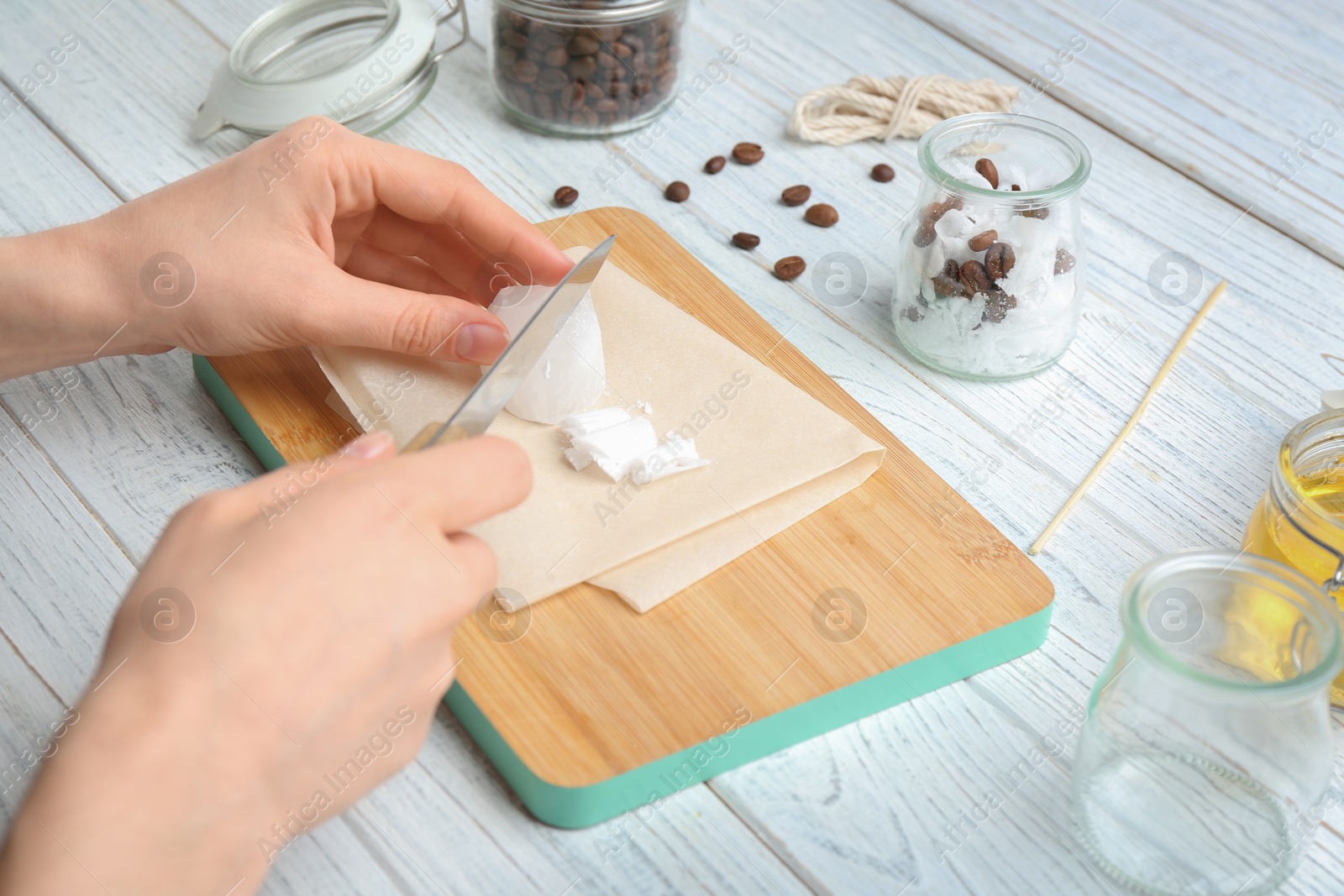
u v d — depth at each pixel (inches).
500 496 24.0
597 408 35.6
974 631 30.0
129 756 19.9
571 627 29.9
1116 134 51.0
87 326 33.7
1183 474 36.2
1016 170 37.8
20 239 33.8
